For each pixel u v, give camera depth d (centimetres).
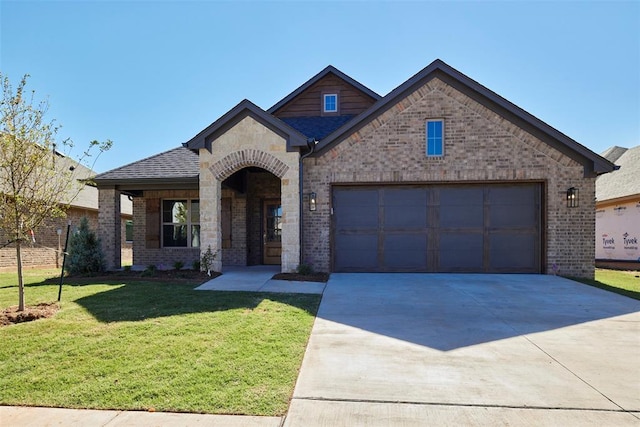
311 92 1459
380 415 309
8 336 494
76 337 491
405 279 991
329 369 401
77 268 1066
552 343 489
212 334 504
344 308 671
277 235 1363
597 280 1017
